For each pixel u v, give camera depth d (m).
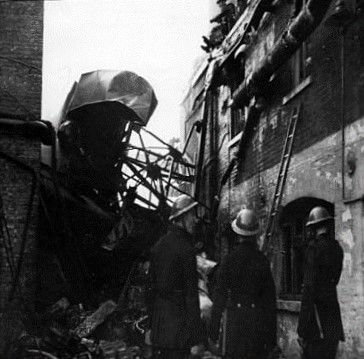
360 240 6.55
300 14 7.79
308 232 8.49
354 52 6.95
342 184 6.98
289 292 9.12
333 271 5.31
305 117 8.52
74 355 6.80
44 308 9.61
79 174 11.41
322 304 5.23
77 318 8.77
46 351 6.80
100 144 11.54
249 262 4.88
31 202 8.26
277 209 9.02
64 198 10.32
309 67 8.59
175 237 4.82
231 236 12.70
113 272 11.20
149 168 13.13
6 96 8.50
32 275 8.23
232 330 4.81
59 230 10.13
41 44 8.66
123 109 10.79
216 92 14.68
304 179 8.29
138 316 9.18
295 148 8.76
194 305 4.63
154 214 12.39
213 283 6.93
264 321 4.81
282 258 9.19
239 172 12.18
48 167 9.95
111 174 12.08
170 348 4.61
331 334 5.20
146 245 11.61
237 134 12.83
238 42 11.74
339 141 7.25
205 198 14.64
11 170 8.30
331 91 7.61
